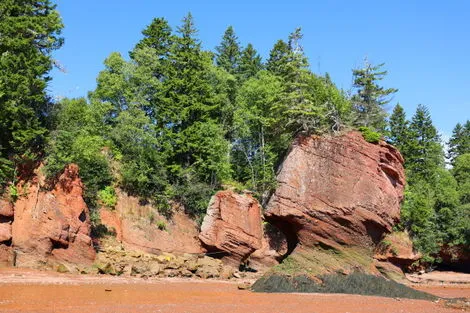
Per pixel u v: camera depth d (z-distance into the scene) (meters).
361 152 39.75
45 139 41.78
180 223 51.44
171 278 39.62
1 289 26.89
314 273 37.12
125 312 22.38
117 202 48.38
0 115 38.59
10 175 38.81
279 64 75.31
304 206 38.78
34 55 41.22
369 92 50.22
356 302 30.72
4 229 35.81
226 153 57.91
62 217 38.50
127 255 42.09
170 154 54.88
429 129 89.31
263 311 25.12
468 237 71.75
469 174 86.44
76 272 36.53
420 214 66.88
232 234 48.62
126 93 54.88
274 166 56.34
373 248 39.62
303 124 41.56
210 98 59.53
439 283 55.88
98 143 48.53
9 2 41.97
